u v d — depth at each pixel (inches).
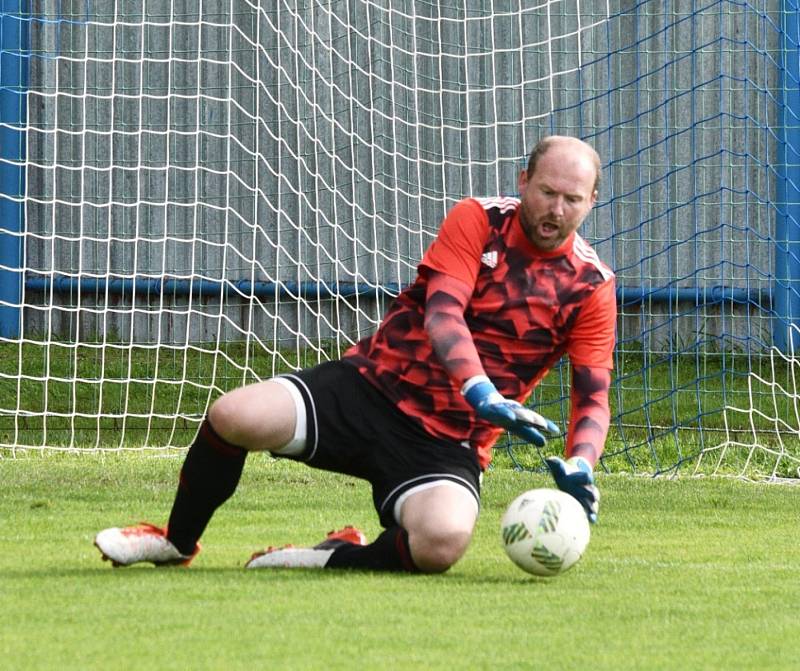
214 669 362.6
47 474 939.3
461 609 459.8
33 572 529.7
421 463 544.7
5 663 366.0
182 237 1642.5
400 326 555.8
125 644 391.5
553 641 411.8
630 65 1603.1
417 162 1487.5
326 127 1620.3
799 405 1369.3
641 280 1556.3
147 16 1622.8
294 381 546.3
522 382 562.3
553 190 528.4
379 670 365.4
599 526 763.4
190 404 1389.0
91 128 1631.4
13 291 1588.3
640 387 1384.1
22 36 1583.4
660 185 1620.3
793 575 576.4
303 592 483.8
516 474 1032.8
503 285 551.8
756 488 978.1
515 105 1617.9
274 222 1638.8
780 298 1572.3
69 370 1469.0
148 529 550.3
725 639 424.2
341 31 1609.3
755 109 1598.2
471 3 1612.9
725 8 1589.6
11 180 1567.4
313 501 832.9
